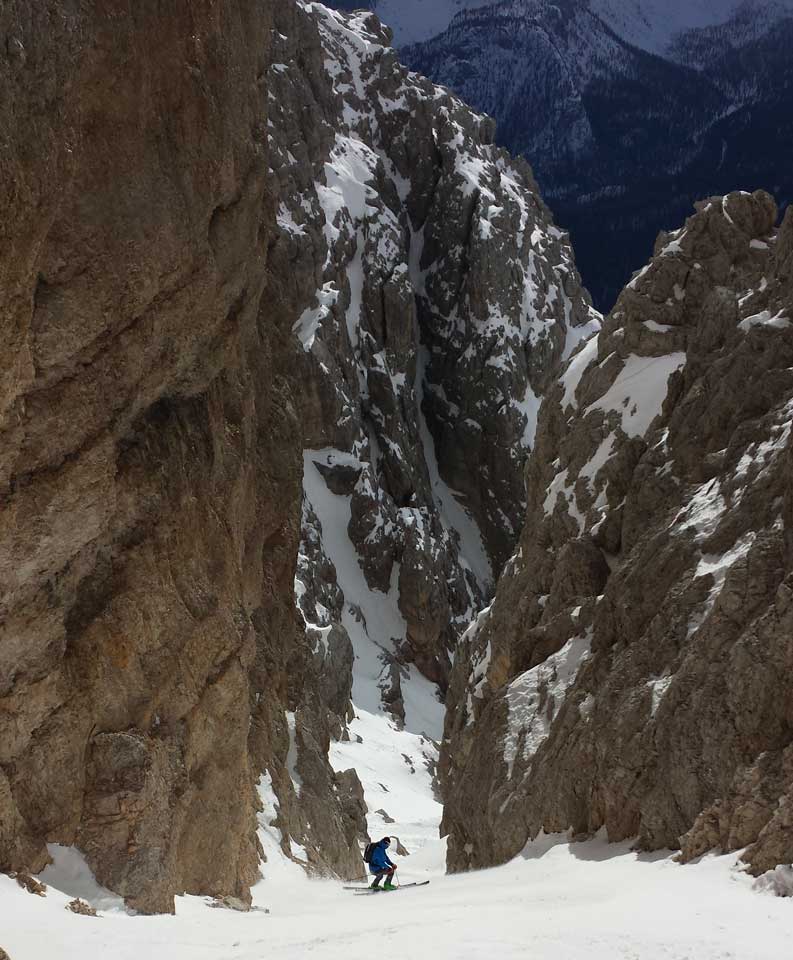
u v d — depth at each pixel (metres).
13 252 10.63
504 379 112.19
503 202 118.38
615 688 20.25
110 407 13.89
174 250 14.62
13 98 10.41
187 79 14.91
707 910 10.41
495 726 25.56
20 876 11.91
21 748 12.66
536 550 31.23
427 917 11.93
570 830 19.95
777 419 22.17
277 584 29.88
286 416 29.12
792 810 12.48
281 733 28.75
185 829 16.02
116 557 14.52
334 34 122.38
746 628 17.12
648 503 25.36
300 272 100.88
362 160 115.44
